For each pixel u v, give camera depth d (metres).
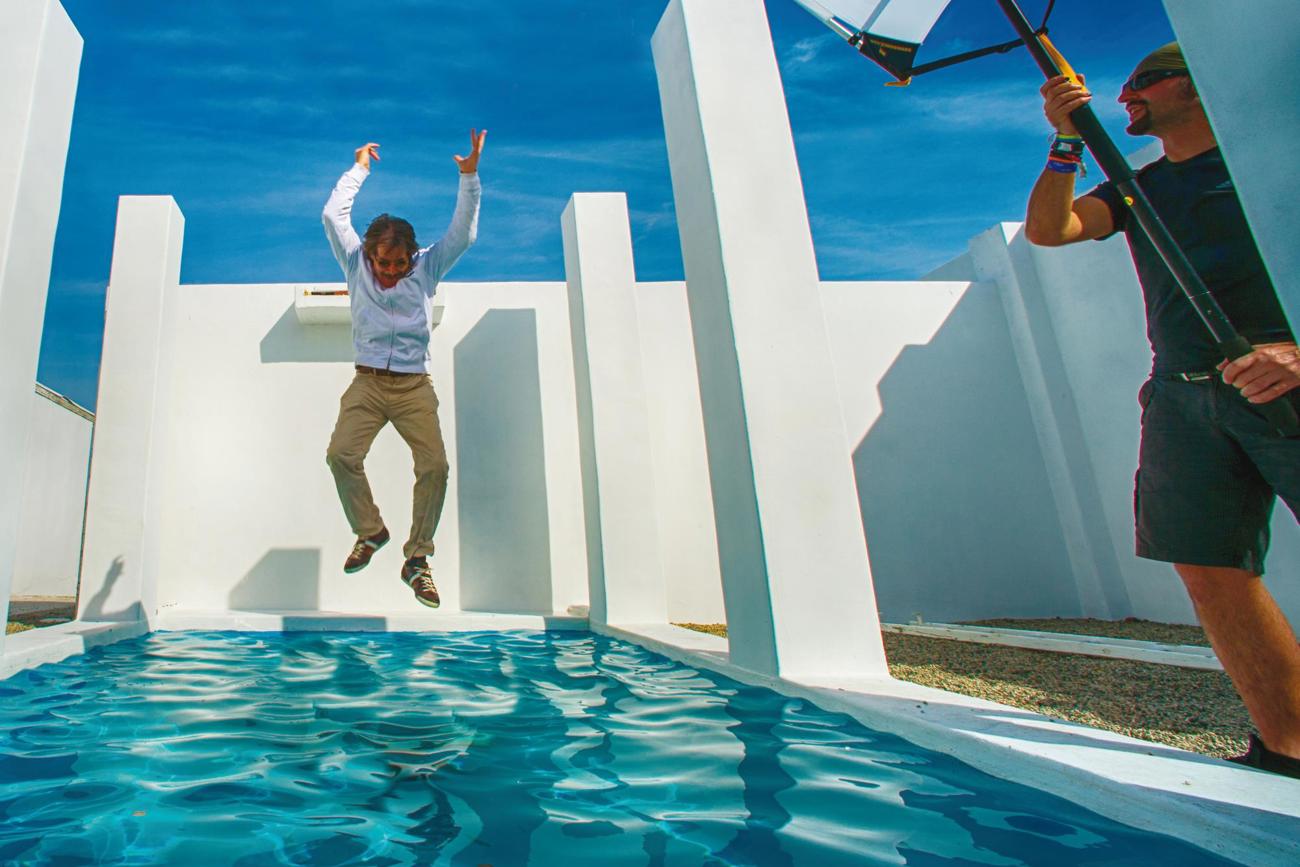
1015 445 6.39
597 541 5.13
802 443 2.88
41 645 3.32
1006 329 6.64
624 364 5.40
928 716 1.98
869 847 1.24
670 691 2.66
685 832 1.31
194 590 5.63
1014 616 6.05
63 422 10.49
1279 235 1.07
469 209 3.88
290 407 5.96
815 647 2.72
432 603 3.82
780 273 3.03
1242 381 1.25
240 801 1.48
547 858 1.20
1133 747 1.67
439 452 3.90
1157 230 1.33
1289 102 1.07
